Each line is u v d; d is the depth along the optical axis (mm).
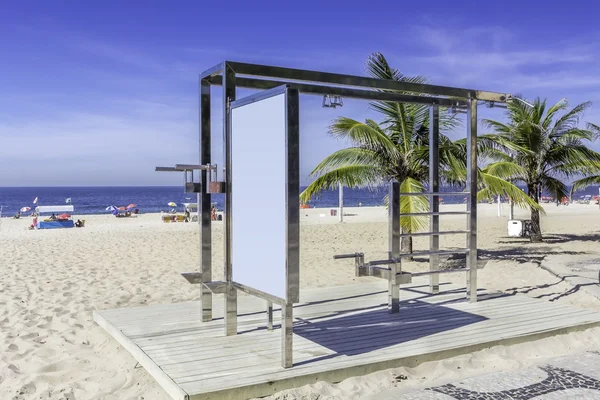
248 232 4383
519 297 6488
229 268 4820
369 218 29281
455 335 4770
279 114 3904
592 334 5102
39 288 8180
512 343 4734
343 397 3652
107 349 4992
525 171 14750
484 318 5398
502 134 14781
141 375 4270
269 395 3646
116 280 8953
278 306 6055
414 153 10102
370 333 4852
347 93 5582
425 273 5738
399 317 5469
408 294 6730
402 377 4012
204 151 5141
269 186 4047
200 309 5508
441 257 11875
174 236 18109
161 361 4066
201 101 5121
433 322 5246
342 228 21172
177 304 6199
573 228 20109
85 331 5652
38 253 13039
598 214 30672
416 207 9352
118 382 4152
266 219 4102
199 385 3557
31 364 4648
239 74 4816
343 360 4074
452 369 4219
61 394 3945
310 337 4727
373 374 4008
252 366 3943
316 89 5363
